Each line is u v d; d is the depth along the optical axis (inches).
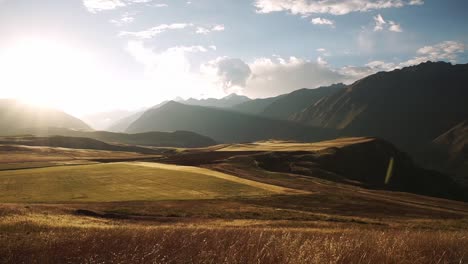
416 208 2509.8
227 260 358.6
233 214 1807.3
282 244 401.4
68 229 863.1
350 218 1822.1
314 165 5216.5
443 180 5910.4
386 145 6501.0
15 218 1033.5
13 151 6505.9
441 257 385.7
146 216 1659.7
